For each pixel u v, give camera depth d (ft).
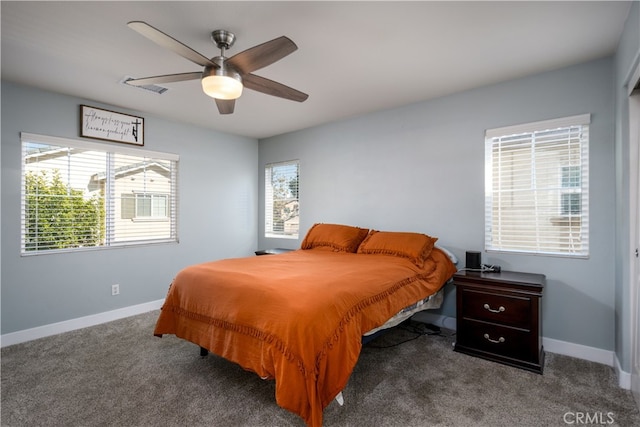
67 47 7.30
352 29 6.65
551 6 5.92
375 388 6.66
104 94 10.11
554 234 8.66
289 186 15.24
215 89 6.29
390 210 11.74
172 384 6.83
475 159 9.83
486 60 8.03
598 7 5.94
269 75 8.89
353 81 9.29
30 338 9.37
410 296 7.77
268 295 5.84
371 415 5.75
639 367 6.02
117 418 5.70
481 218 9.71
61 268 10.09
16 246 9.25
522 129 8.96
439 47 7.39
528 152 9.05
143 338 9.44
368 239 10.93
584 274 8.13
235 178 15.39
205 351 8.13
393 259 9.31
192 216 13.65
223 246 14.82
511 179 9.33
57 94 9.97
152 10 5.96
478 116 9.77
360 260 9.20
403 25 6.51
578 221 8.32
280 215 15.62
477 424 5.53
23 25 6.42
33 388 6.68
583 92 8.14
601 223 7.89
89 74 8.68
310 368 4.97
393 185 11.66
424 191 10.90
